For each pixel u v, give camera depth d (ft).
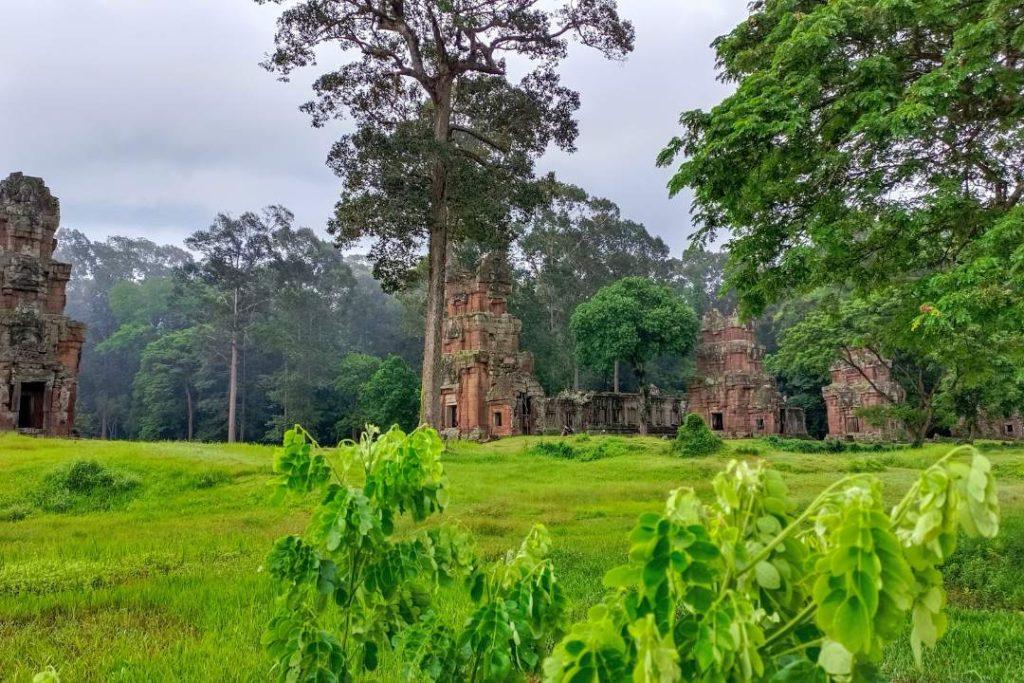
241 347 223.30
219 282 219.00
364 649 11.23
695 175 36.76
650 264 242.17
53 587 26.99
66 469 58.29
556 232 220.02
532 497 62.23
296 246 240.53
